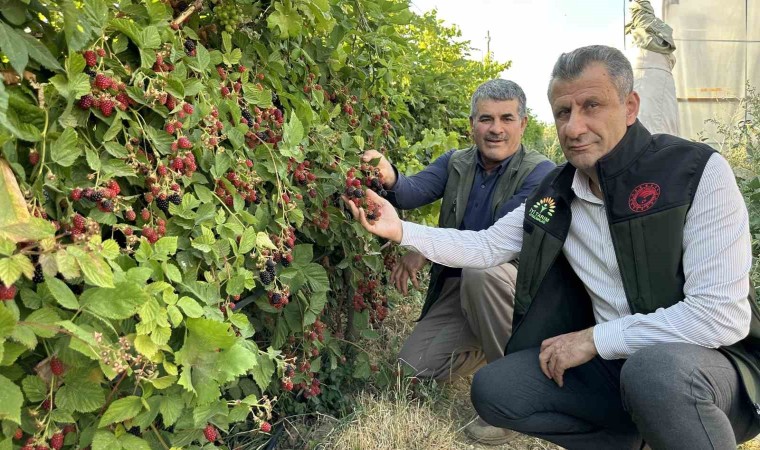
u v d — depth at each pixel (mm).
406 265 3045
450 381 3229
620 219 2004
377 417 2635
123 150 1585
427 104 4504
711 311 1873
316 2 2174
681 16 8781
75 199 1446
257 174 2061
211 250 1767
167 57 1784
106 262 1403
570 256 2256
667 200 1940
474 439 2758
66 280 1415
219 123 1849
